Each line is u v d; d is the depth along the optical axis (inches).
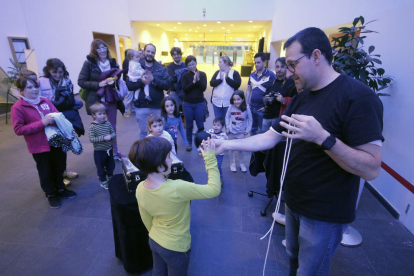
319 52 37.5
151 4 482.9
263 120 137.3
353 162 34.2
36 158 94.3
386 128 99.7
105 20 415.8
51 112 96.2
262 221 93.0
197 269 71.9
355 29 81.1
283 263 74.2
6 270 70.9
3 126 210.8
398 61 92.2
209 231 87.4
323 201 42.3
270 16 462.9
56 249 78.7
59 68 106.7
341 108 37.8
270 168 82.9
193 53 988.6
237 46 955.3
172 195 47.8
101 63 127.0
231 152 132.0
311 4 260.8
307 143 42.7
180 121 133.0
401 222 91.1
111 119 138.3
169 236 51.1
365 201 104.4
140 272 70.1
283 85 122.0
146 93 133.6
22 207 100.3
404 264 73.7
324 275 46.2
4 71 245.9
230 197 108.2
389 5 109.7
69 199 105.7
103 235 85.1
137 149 45.6
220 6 467.8
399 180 90.8
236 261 74.9
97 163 110.0
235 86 154.4
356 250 78.7
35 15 278.2
